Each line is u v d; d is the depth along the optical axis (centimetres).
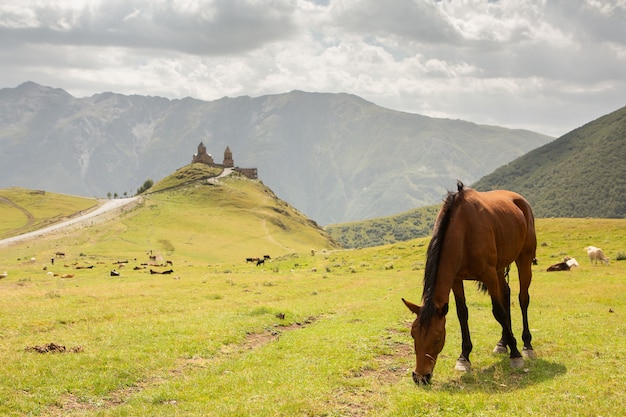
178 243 15750
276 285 4184
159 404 1231
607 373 1299
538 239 6569
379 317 2388
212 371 1523
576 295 2902
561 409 1035
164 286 4175
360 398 1216
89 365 1520
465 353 1437
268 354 1719
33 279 5750
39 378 1380
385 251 7169
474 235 1364
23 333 1991
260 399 1212
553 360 1484
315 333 2042
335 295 3509
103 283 5047
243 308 2712
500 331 1962
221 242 17412
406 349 1752
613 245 5759
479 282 1616
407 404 1095
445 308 1228
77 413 1177
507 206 1555
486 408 1062
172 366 1581
